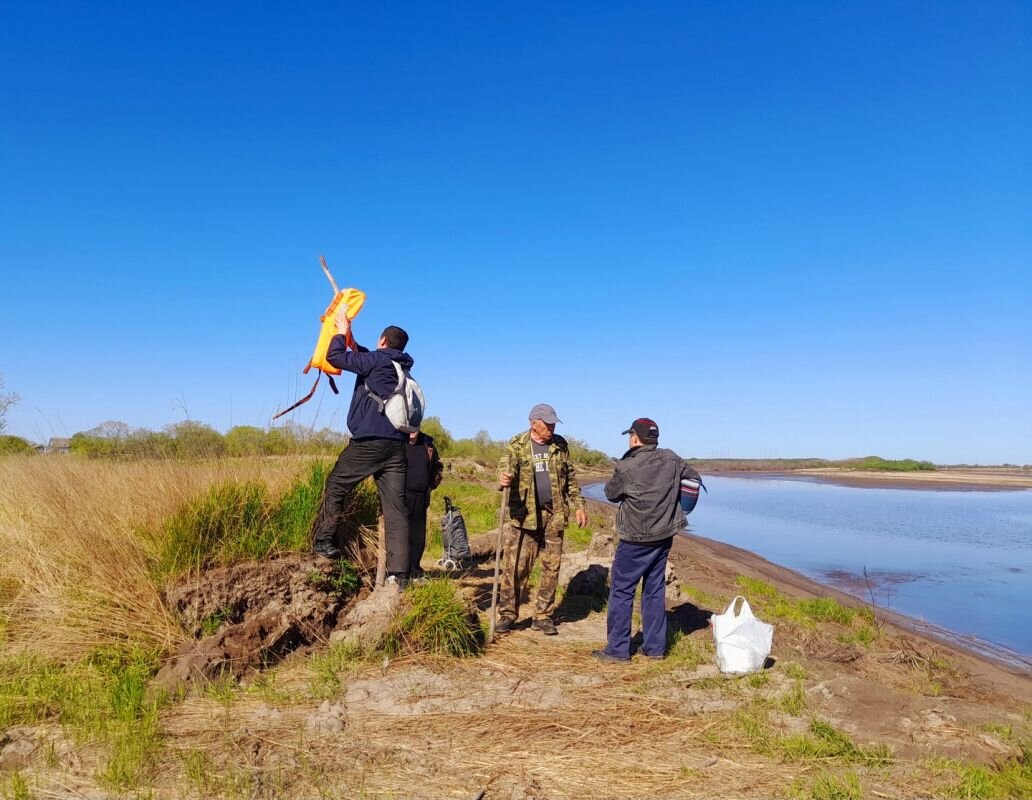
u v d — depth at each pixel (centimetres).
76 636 560
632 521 635
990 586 1353
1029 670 836
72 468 762
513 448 715
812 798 395
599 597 896
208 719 481
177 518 639
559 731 478
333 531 680
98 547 618
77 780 399
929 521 2550
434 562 1029
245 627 593
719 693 552
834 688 547
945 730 490
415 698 529
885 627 989
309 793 390
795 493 4225
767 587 1196
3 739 442
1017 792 399
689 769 425
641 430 651
